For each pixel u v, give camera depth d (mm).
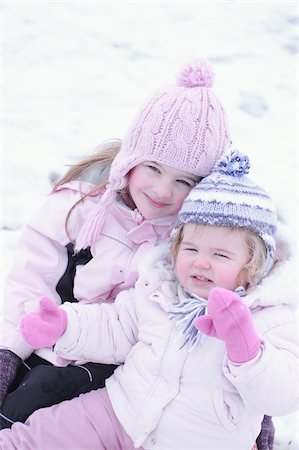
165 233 2871
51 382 2686
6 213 4223
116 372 2717
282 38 6133
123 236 2887
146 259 2746
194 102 2668
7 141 4805
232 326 2244
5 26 5988
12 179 4480
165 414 2525
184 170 2668
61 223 2924
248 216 2490
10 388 2793
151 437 2551
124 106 5258
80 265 2904
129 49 5887
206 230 2500
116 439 2605
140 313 2680
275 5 6555
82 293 2879
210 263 2506
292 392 2367
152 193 2719
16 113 5094
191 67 2758
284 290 2508
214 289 2271
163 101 2672
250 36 6137
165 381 2561
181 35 6105
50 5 6312
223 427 2506
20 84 5395
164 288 2662
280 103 5352
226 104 5262
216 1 6609
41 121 5035
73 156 4727
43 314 2539
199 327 2301
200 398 2502
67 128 4988
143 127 2680
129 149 2736
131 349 2709
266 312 2510
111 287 2875
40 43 5844
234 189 2535
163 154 2646
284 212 4352
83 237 2846
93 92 5375
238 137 4957
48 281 2936
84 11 6309
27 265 2922
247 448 2576
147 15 6355
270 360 2316
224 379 2494
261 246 2512
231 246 2486
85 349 2676
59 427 2576
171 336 2586
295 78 5652
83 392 2729
